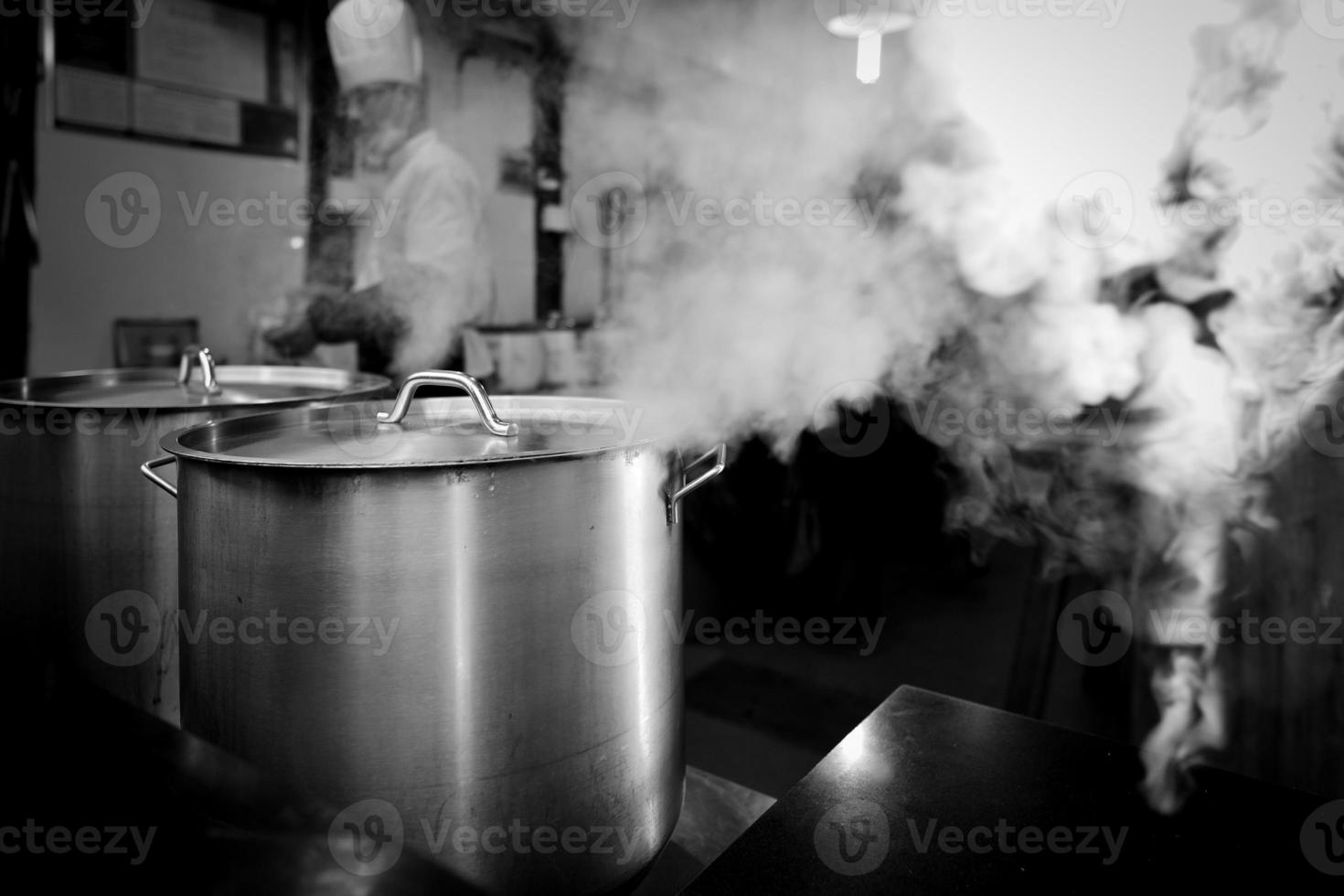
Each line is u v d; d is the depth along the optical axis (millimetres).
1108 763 937
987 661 1848
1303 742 1482
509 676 785
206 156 2758
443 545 751
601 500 823
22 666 1226
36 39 2387
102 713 888
